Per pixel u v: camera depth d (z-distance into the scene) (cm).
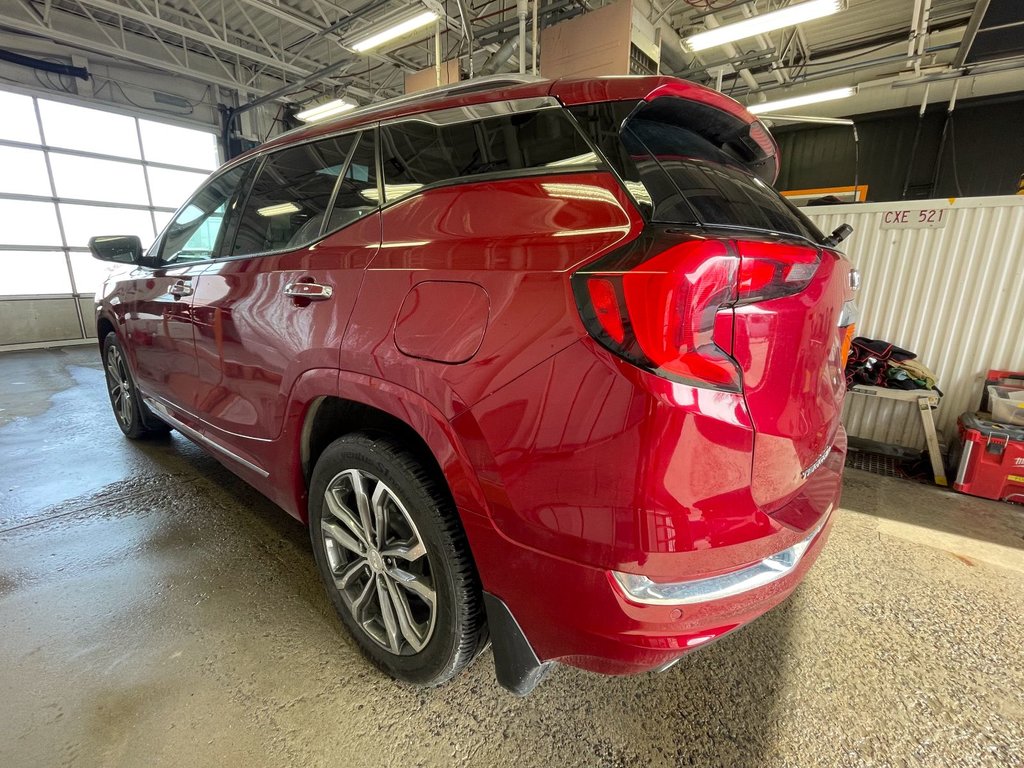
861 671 157
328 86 1044
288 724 134
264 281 167
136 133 990
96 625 170
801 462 114
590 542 94
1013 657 164
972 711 143
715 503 92
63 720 134
